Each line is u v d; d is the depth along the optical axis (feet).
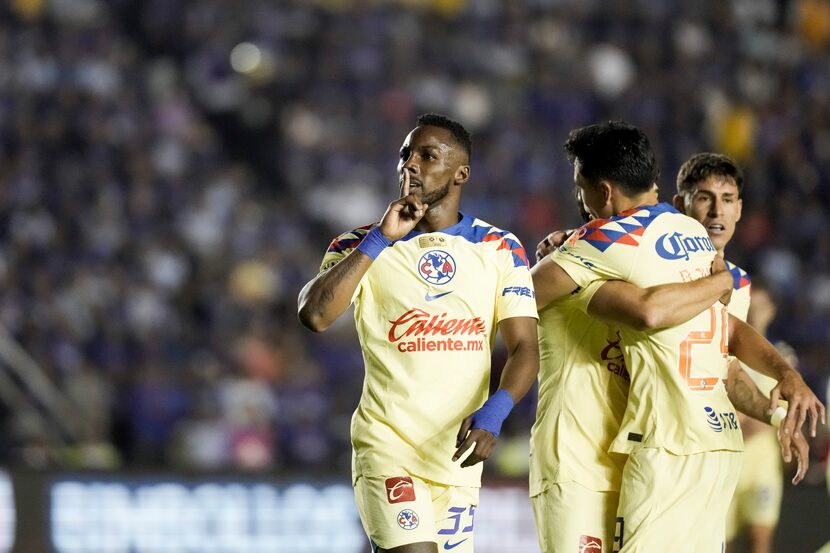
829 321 176.65
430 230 47.70
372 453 46.73
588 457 50.16
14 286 149.59
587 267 49.42
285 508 87.40
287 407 145.59
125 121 183.52
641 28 222.28
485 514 86.43
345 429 146.61
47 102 180.86
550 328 51.52
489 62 210.59
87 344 146.00
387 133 199.21
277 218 181.06
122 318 151.84
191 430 134.41
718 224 54.95
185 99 193.98
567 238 52.42
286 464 141.08
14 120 176.55
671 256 49.19
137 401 137.39
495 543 86.38
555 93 208.64
